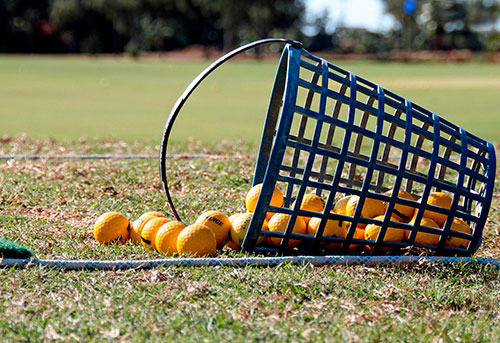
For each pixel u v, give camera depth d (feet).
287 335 12.16
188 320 12.72
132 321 12.69
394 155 36.42
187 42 360.69
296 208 16.12
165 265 15.75
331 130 19.33
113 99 87.71
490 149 17.63
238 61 277.44
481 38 382.63
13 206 22.06
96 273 15.30
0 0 318.04
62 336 12.05
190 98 92.22
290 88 15.49
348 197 18.49
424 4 379.76
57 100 84.02
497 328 12.87
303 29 366.63
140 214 21.22
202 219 17.56
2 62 203.51
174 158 32.01
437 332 12.57
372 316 13.21
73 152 34.50
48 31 336.08
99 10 321.52
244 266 15.93
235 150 35.63
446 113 68.03
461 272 16.11
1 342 11.76
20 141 39.09
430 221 17.25
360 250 17.81
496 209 22.63
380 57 287.28
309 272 15.51
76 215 20.94
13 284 14.46
